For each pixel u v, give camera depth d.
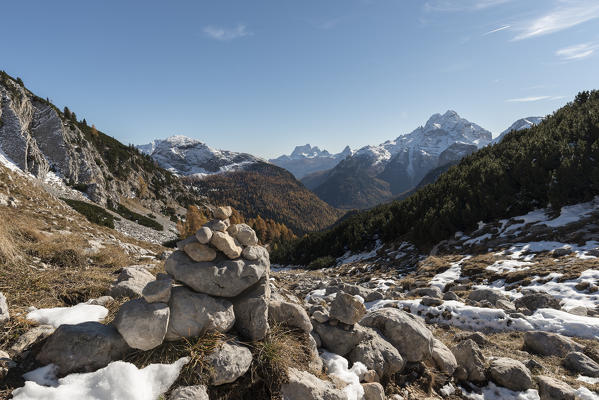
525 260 15.26
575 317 8.82
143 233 52.00
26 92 57.22
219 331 3.93
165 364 3.36
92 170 63.56
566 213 19.75
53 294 5.41
